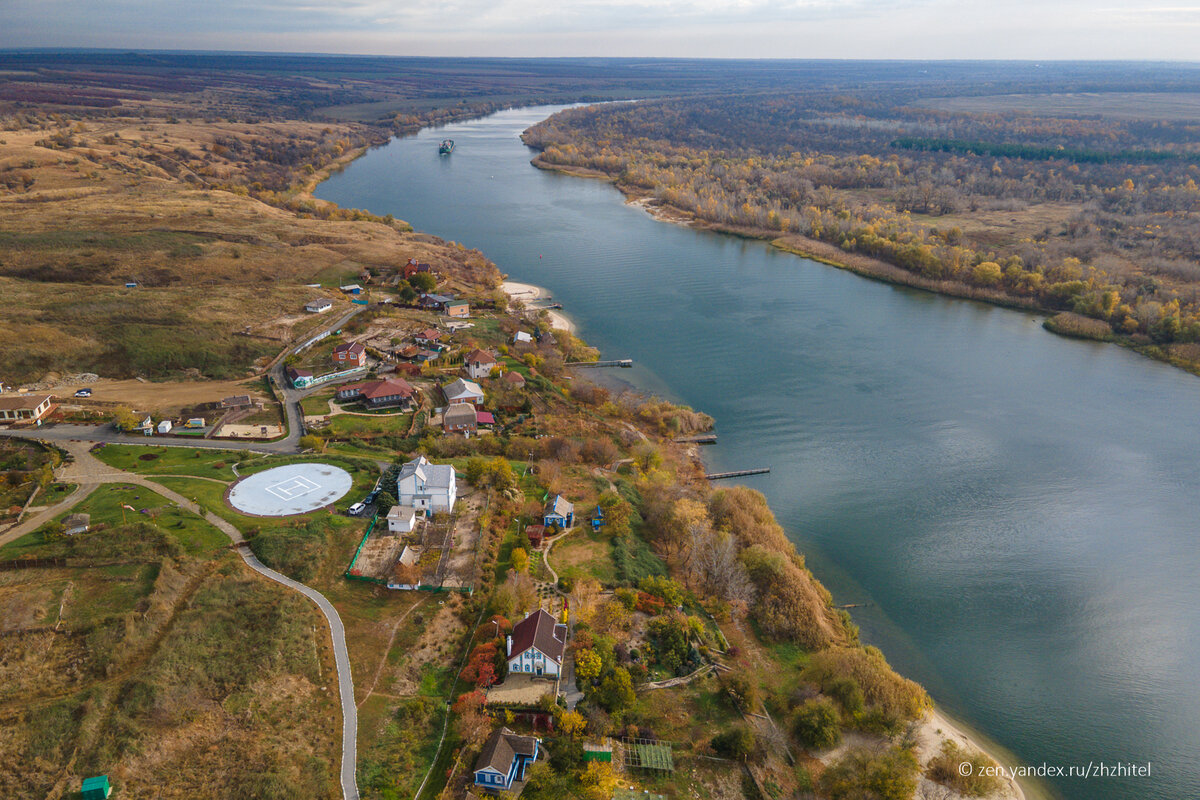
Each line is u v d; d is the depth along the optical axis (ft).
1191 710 301.84
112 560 290.35
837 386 589.73
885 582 370.73
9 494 337.11
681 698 284.82
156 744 225.15
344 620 288.10
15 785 207.31
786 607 335.26
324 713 250.57
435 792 231.50
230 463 384.47
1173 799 264.52
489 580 322.14
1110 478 465.06
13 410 411.75
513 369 563.07
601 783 239.50
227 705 243.40
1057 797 264.31
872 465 475.72
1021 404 564.30
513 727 257.96
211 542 314.55
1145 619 349.61
